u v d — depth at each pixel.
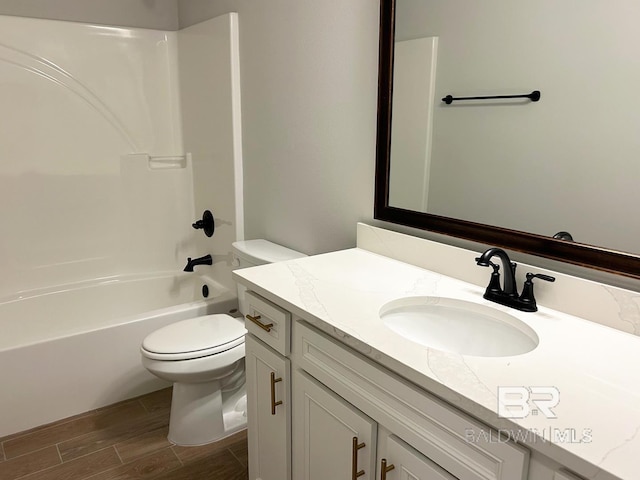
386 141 1.66
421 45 1.50
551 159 1.24
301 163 2.09
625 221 1.12
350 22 1.74
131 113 2.89
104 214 2.91
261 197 2.40
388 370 1.06
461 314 1.33
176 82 2.98
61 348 2.17
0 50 2.49
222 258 2.79
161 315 2.41
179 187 3.09
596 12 1.11
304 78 1.99
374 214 1.77
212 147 2.71
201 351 1.92
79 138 2.76
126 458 1.98
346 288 1.40
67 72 2.67
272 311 1.42
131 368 2.38
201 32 2.63
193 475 1.89
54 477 1.87
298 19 1.96
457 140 1.46
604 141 1.13
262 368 1.53
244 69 2.36
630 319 1.11
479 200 1.43
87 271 2.91
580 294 1.19
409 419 1.01
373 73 1.68
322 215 2.03
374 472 1.14
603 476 0.68
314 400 1.30
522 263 1.34
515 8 1.26
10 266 2.68
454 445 0.93
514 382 0.90
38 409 2.16
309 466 1.39
